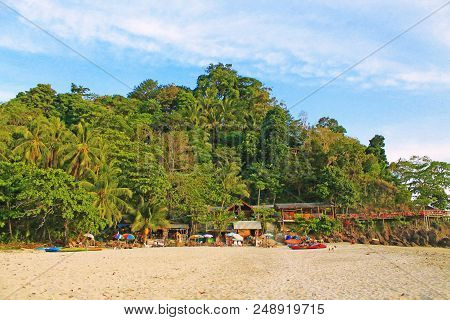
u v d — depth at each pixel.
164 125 84.75
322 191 69.12
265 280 23.48
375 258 36.97
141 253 40.22
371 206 75.38
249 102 99.75
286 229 67.38
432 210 70.25
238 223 64.12
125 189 56.00
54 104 86.56
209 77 106.69
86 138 58.19
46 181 45.34
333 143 82.00
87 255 36.69
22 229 49.03
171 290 20.02
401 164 86.38
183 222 65.88
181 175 64.56
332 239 64.31
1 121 57.69
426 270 27.62
